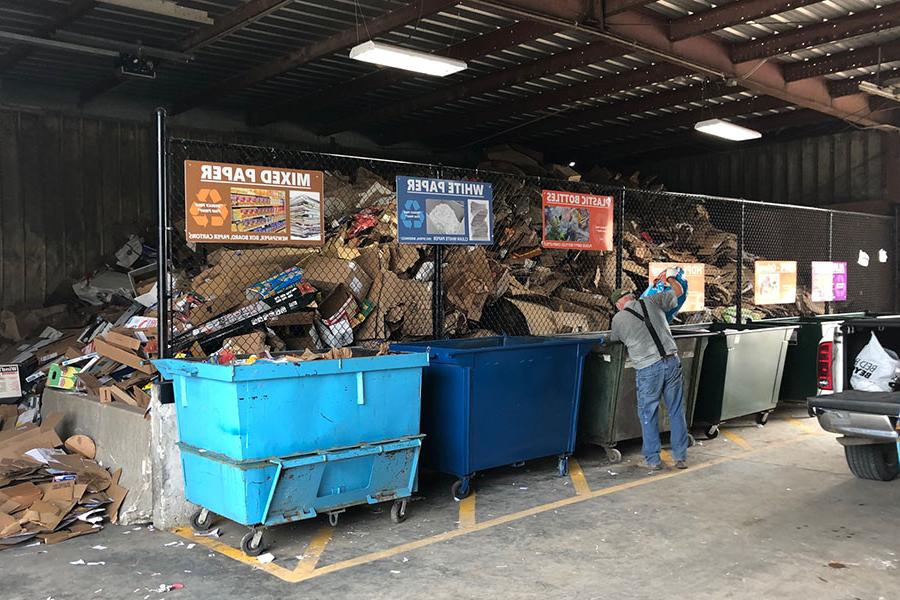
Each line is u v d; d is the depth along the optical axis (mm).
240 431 4434
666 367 6574
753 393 8344
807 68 9852
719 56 9016
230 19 8367
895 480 6223
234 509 4555
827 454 7246
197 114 12500
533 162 13383
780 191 14914
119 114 11727
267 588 4117
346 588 4105
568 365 6465
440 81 11297
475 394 5766
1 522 4875
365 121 13016
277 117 12562
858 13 8117
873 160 13656
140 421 5348
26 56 9406
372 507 5637
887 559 4441
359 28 8688
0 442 5906
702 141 15094
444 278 7934
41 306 10867
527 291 9070
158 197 5414
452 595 4000
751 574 4227
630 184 14203
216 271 6469
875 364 6293
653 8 7961
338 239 7367
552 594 3996
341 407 4855
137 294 7629
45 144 11000
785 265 11328
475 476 6547
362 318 6895
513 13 6965
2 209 10617
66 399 6434
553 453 6410
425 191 6934
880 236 13359
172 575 4316
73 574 4344
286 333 6625
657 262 10539
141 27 8844
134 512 5270
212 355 5469
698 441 7914
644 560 4469
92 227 11406
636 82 10672
